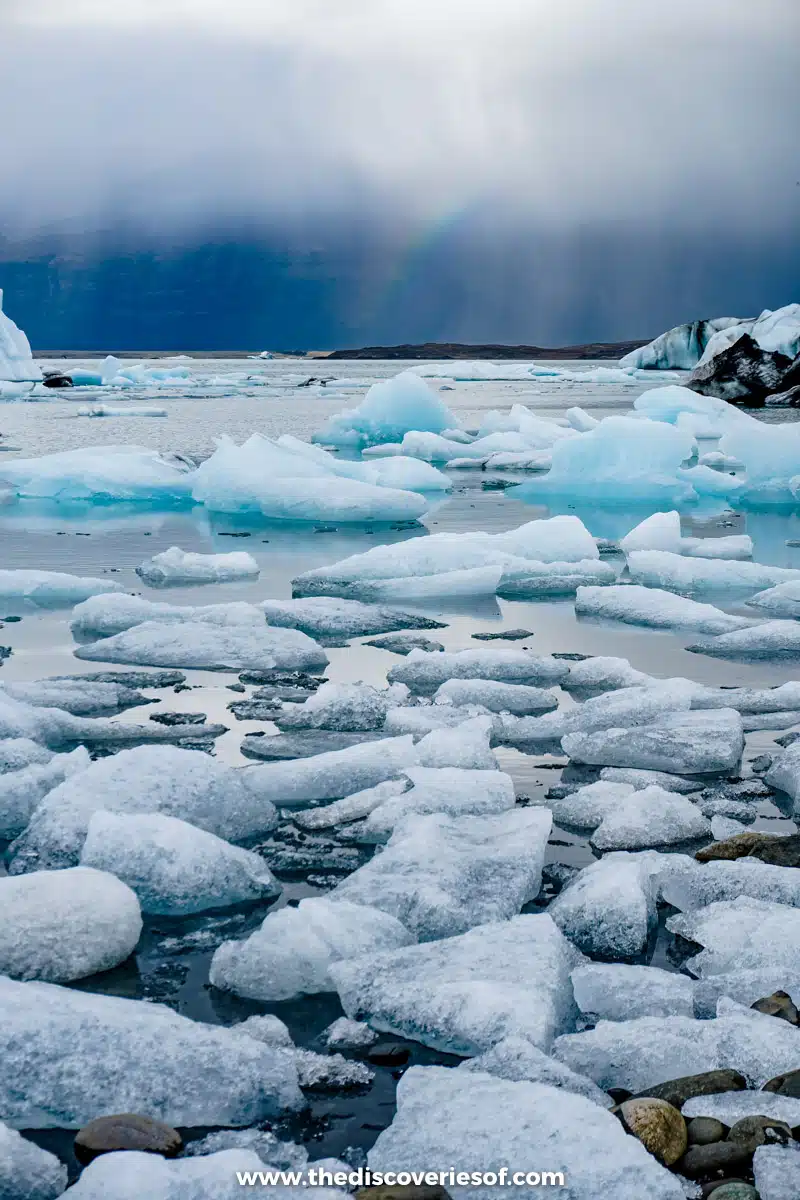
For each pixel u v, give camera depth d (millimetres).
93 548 10141
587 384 53906
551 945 2791
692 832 3754
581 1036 2477
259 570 8906
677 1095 2293
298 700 5301
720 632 6820
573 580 8328
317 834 3789
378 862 3344
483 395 42281
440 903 3061
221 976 2836
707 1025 2473
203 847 3322
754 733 4852
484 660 5773
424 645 6430
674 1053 2406
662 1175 1987
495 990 2557
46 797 3658
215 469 13219
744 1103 2248
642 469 14414
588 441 14555
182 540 10703
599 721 4859
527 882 3275
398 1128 2170
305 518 12336
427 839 3426
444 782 3984
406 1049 2527
